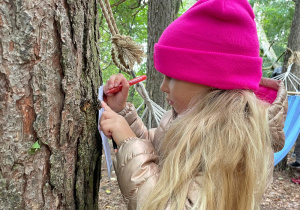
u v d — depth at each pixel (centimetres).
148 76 373
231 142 80
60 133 83
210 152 80
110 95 117
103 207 296
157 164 93
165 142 96
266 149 86
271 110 100
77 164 94
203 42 87
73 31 84
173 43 91
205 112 87
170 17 353
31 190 79
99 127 102
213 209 76
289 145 264
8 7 67
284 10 777
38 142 78
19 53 70
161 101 368
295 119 279
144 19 525
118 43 104
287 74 349
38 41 73
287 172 415
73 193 94
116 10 462
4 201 75
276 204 322
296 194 348
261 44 681
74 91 86
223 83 87
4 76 70
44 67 76
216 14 85
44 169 81
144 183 84
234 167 78
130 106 123
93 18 104
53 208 85
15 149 74
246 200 79
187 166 80
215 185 77
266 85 122
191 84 92
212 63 86
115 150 102
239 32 86
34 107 75
